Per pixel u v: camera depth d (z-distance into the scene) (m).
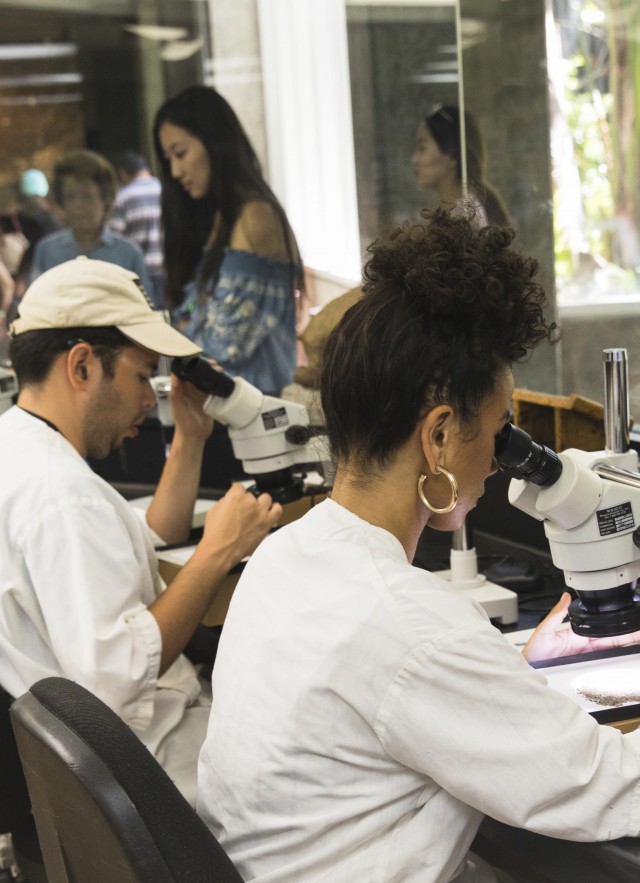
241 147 3.15
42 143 3.29
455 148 2.90
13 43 3.24
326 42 3.16
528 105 1.98
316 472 2.00
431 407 0.87
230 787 0.88
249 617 0.90
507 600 1.55
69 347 1.48
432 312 0.86
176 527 1.95
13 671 1.36
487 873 1.03
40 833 0.94
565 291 1.95
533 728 0.81
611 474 1.18
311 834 0.84
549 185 1.95
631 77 1.80
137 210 3.21
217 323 3.10
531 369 1.99
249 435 1.92
